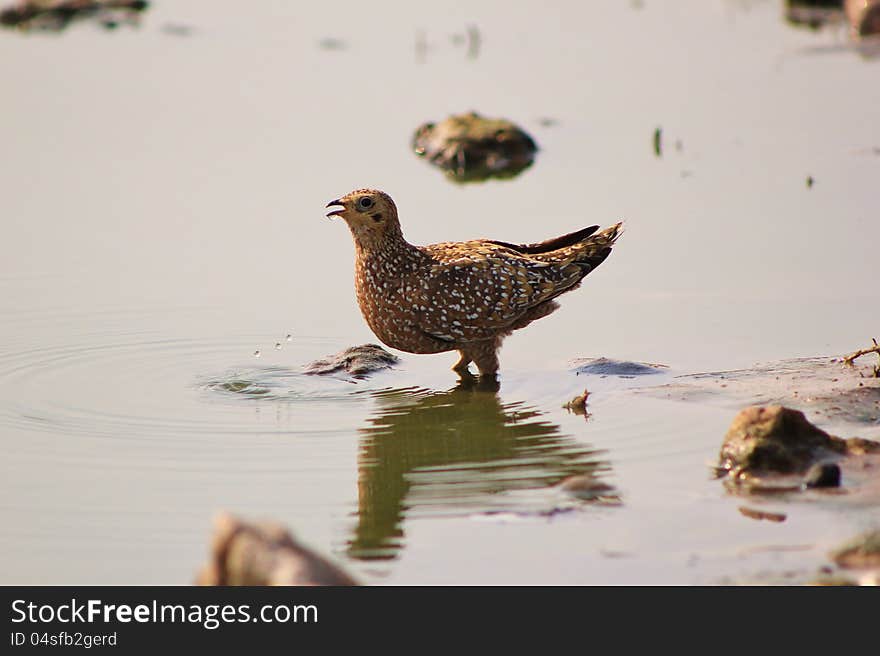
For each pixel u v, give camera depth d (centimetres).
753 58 2897
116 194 2036
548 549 977
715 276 1661
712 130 2364
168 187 2069
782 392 1287
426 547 990
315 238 1856
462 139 2255
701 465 1127
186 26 3303
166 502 1079
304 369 1433
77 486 1111
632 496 1066
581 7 3497
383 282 1413
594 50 3012
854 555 935
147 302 1623
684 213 1914
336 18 3384
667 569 935
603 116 2495
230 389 1365
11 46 3088
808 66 2800
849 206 1902
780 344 1436
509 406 1315
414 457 1182
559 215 1922
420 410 1306
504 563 956
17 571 961
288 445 1209
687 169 2144
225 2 3584
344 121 2466
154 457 1176
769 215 1883
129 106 2547
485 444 1207
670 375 1373
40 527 1032
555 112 2517
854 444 1116
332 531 1023
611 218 1902
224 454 1187
